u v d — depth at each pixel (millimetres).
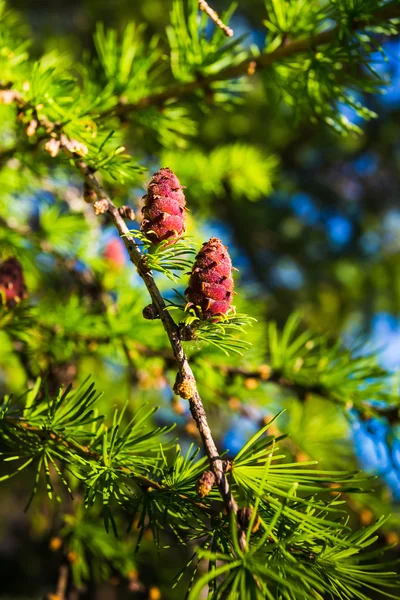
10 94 302
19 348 375
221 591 204
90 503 230
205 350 352
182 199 247
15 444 243
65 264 421
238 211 1021
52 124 301
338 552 219
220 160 479
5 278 318
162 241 241
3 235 404
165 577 475
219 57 352
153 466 240
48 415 245
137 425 245
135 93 367
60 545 375
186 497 230
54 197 449
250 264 1086
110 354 393
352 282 1142
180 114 375
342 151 1139
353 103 341
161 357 374
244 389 386
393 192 1218
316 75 342
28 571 911
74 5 1043
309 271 1138
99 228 438
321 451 397
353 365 351
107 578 383
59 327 377
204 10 267
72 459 247
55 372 380
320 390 353
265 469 214
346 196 1212
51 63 371
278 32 342
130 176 297
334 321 1090
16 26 447
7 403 252
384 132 1135
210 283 233
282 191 1103
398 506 387
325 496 363
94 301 412
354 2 312
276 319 1051
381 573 215
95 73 378
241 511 211
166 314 230
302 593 203
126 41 372
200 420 219
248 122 943
